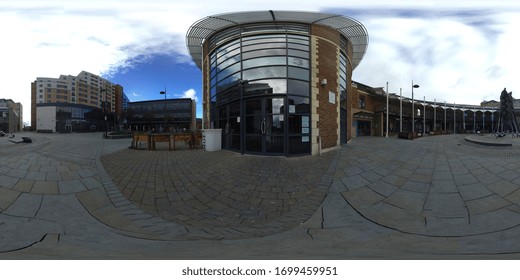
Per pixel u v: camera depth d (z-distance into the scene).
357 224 4.74
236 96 10.84
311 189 6.47
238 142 10.81
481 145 11.74
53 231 4.26
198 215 5.13
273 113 9.84
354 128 24.23
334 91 11.45
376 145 12.94
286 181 6.98
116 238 3.99
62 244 3.71
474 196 5.53
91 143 14.84
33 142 14.34
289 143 9.63
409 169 7.42
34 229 4.29
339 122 11.79
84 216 4.94
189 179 7.11
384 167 7.78
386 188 6.34
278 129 9.77
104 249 3.48
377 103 28.02
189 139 12.62
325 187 6.57
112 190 6.17
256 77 10.18
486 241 3.87
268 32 10.27
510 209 4.91
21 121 67.25
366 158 9.02
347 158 9.19
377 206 5.52
